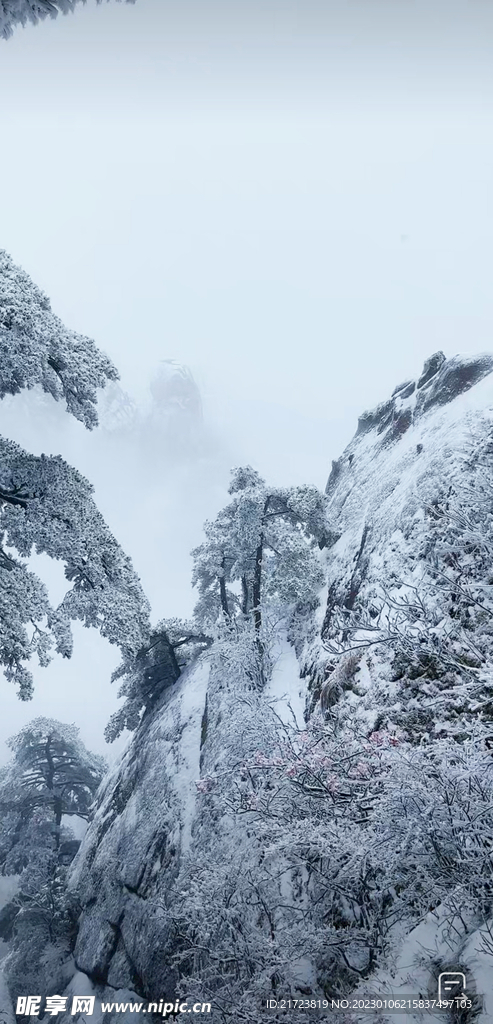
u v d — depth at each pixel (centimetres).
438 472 1978
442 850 636
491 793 626
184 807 2022
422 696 1152
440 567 824
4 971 2295
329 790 792
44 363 1297
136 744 2794
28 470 1444
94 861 2442
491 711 852
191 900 955
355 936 765
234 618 2241
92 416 1394
